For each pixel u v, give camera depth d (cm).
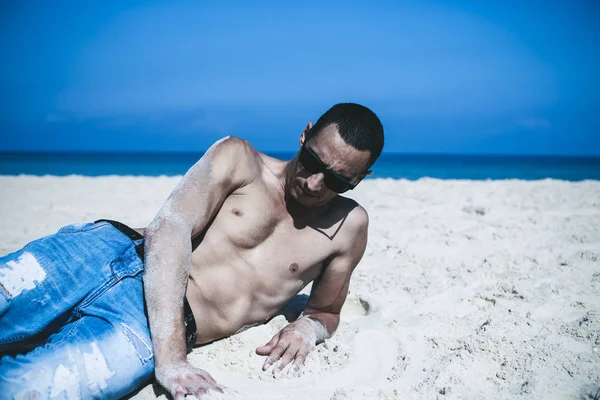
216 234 227
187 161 4709
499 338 242
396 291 341
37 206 685
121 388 193
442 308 309
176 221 210
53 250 215
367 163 224
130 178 1164
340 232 248
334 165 217
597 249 463
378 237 521
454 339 256
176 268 206
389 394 204
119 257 220
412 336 263
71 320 218
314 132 223
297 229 240
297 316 294
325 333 257
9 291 202
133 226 533
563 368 212
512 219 634
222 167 219
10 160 4447
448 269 394
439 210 715
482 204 779
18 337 209
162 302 203
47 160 4684
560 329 253
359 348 251
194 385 190
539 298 314
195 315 226
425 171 3058
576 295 321
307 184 220
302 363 229
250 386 211
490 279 369
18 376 175
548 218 641
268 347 237
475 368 219
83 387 183
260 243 234
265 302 243
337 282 259
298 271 243
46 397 176
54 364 180
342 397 202
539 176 2403
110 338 194
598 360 218
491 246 483
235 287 232
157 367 198
